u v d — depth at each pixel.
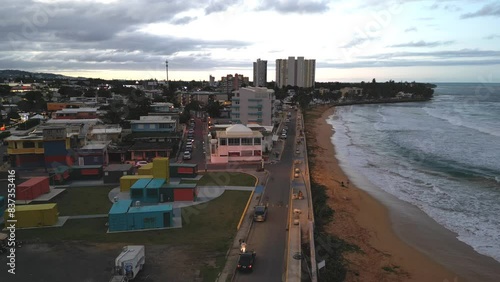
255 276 23.64
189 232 30.53
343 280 25.84
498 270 28.98
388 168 61.09
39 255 26.06
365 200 45.00
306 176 48.97
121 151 56.84
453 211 41.59
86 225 31.94
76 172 46.19
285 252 26.97
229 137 56.78
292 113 136.75
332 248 30.20
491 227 37.16
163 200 37.97
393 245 33.03
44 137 50.81
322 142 85.12
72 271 23.92
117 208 32.03
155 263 25.12
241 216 34.16
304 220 33.19
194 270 24.28
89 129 67.06
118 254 26.30
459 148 76.81
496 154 70.44
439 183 52.22
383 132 100.38
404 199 45.56
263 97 88.38
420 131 100.88
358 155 71.38
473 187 50.19
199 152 64.00
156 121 70.50
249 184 44.88
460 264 29.86
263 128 68.56
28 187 37.72
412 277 27.56
